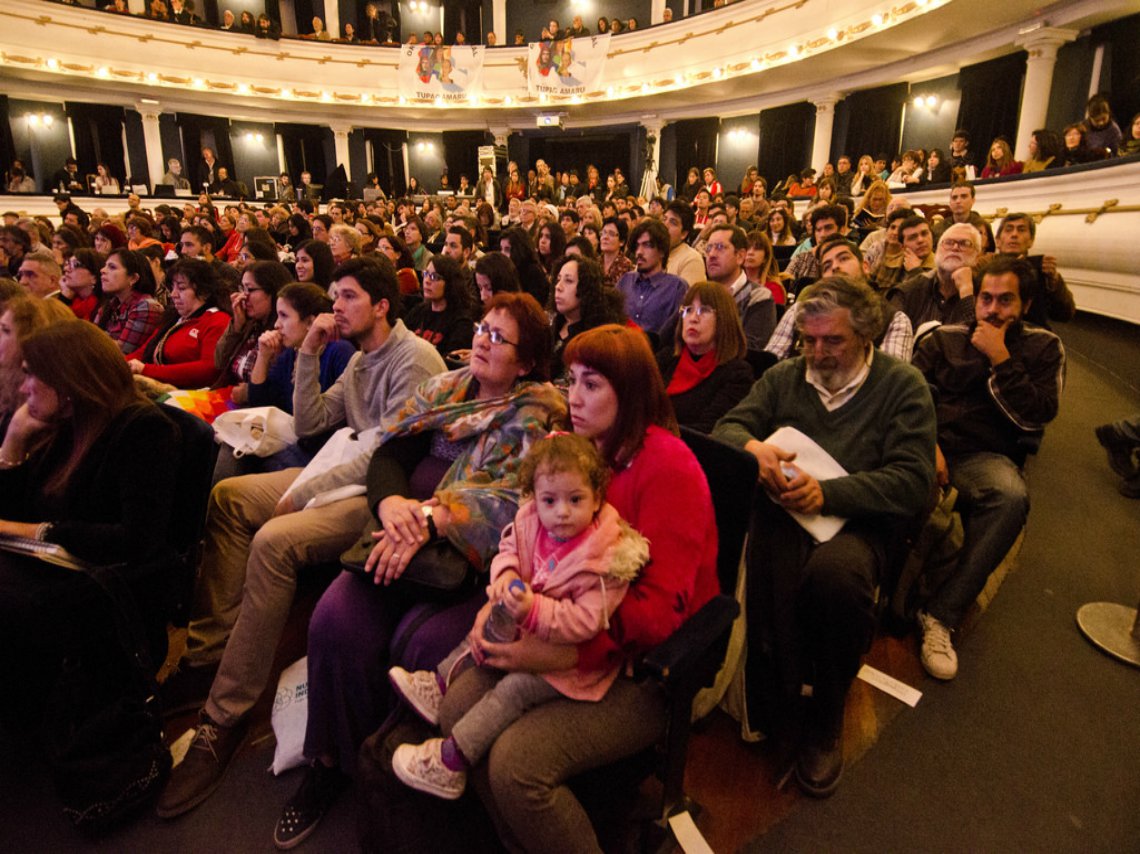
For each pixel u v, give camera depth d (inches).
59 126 556.4
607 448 50.0
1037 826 56.5
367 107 617.9
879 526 66.9
